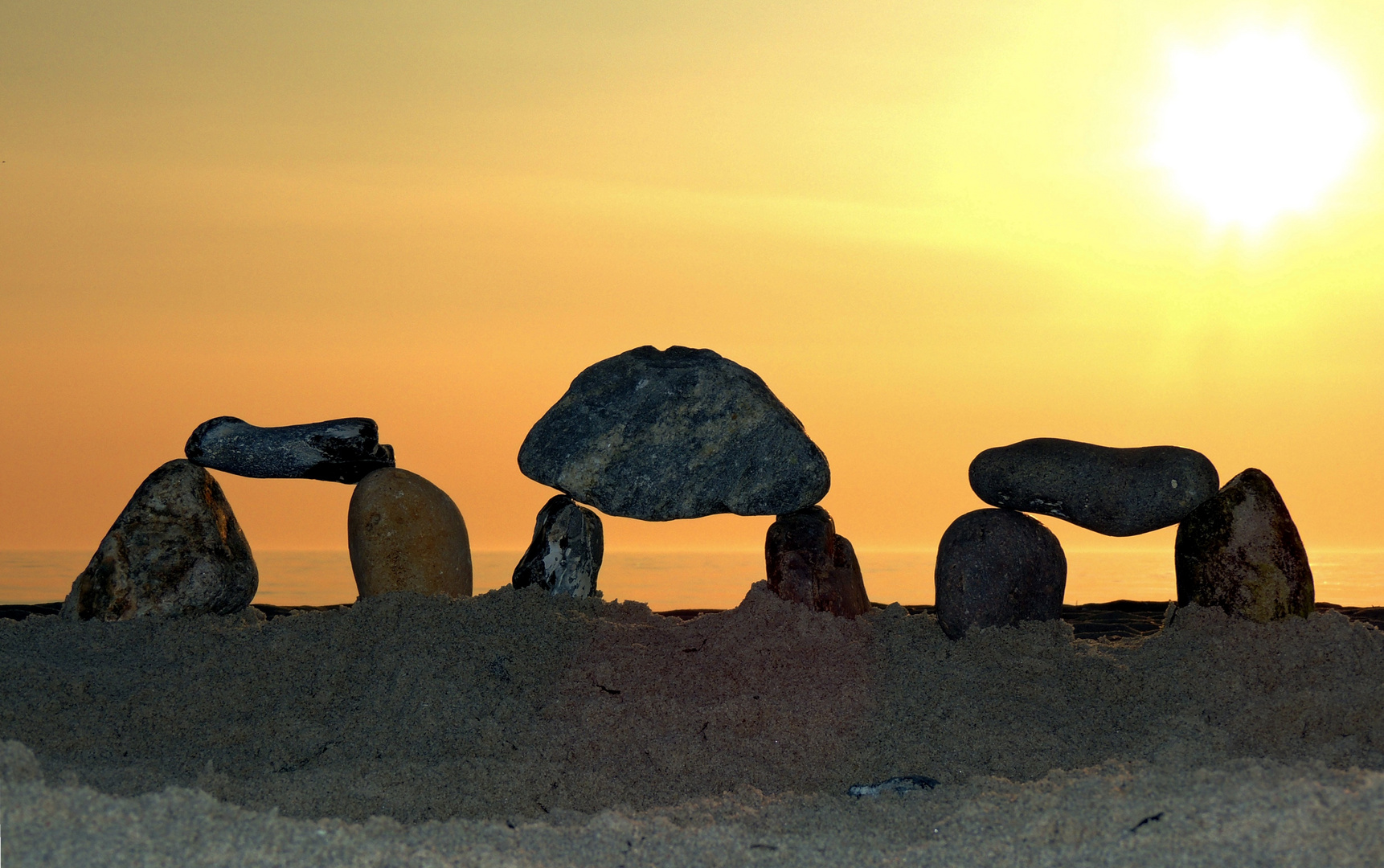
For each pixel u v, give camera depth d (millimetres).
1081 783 3250
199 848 2623
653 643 5234
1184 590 5496
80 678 4832
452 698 4535
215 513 6070
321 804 3604
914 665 5023
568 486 5668
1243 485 5461
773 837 3029
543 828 3059
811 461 5656
